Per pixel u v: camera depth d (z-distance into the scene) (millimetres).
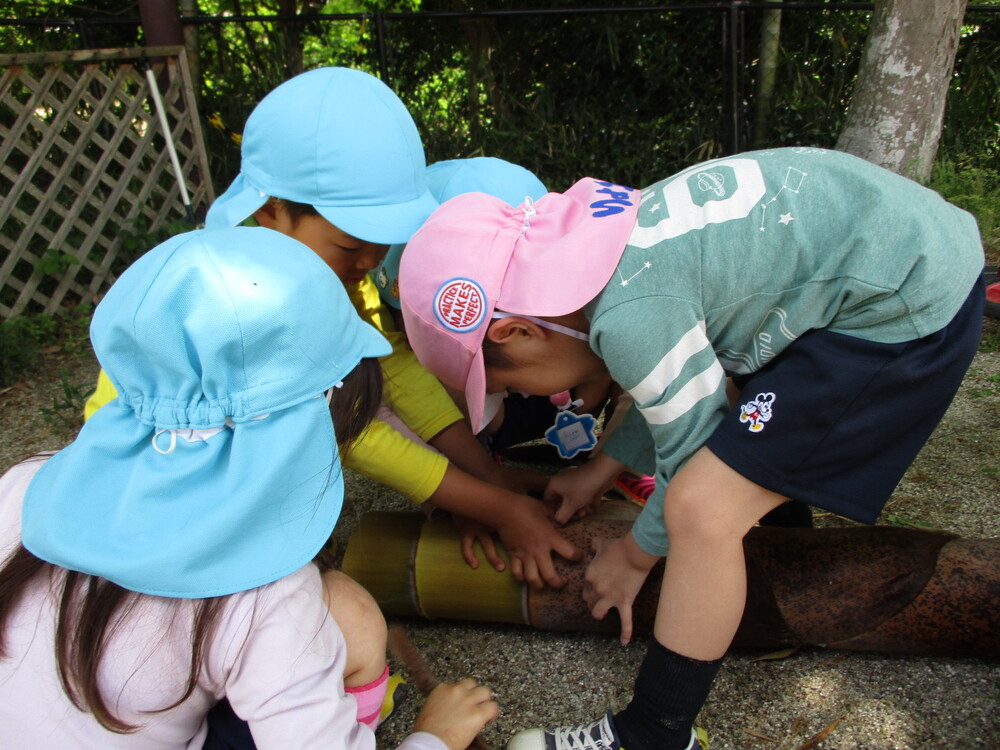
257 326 899
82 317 3562
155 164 3902
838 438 1111
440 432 1647
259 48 5195
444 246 1224
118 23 4441
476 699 1207
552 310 1149
